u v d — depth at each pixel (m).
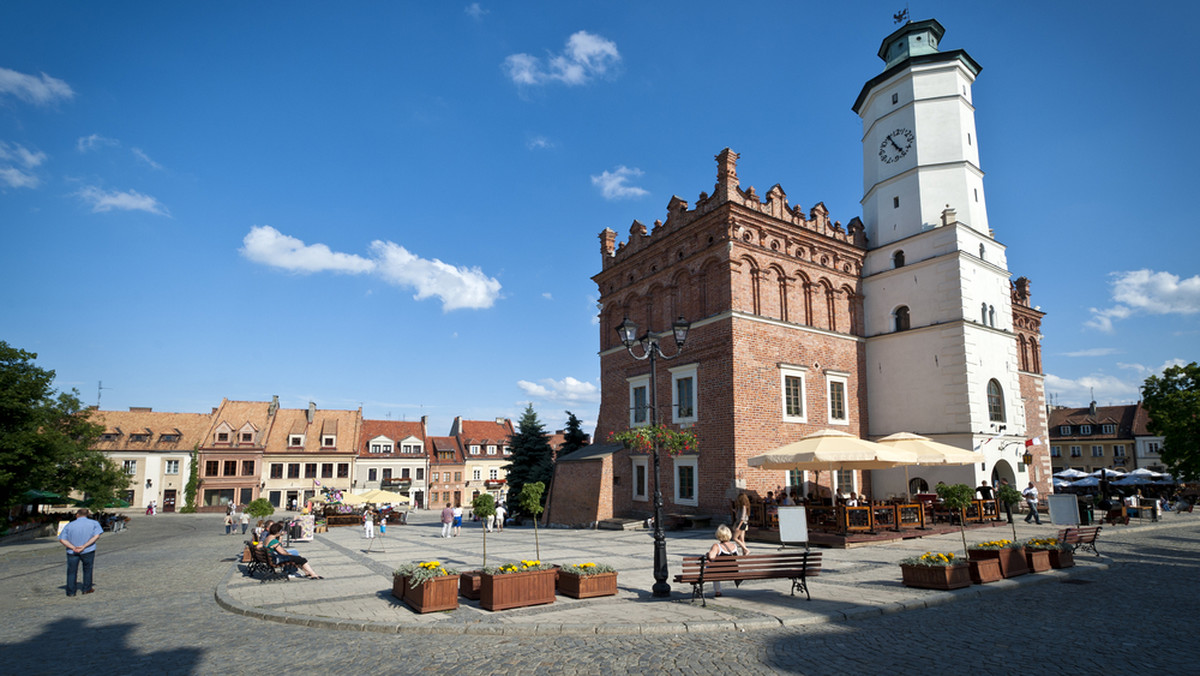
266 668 8.03
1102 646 8.61
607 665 7.90
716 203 29.39
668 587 11.89
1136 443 66.94
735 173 29.20
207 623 10.84
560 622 9.89
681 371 30.20
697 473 28.44
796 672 7.57
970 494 22.78
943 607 11.16
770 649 8.55
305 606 11.74
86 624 10.93
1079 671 7.54
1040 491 37.09
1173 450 37.81
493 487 87.88
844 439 20.64
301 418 79.88
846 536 19.75
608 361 36.31
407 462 83.25
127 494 71.00
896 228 33.25
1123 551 18.66
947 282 30.31
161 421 76.06
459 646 8.92
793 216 31.45
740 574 11.23
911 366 31.25
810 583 13.12
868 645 8.73
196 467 72.06
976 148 33.28
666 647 8.70
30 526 39.34
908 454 20.75
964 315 29.53
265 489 74.06
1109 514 28.52
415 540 27.80
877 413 32.44
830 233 32.88
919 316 31.39
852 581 13.31
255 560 16.25
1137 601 11.60
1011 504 28.09
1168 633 9.29
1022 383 38.25
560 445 47.50
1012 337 32.19
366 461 80.88
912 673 7.50
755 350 28.17
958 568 12.38
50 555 27.06
